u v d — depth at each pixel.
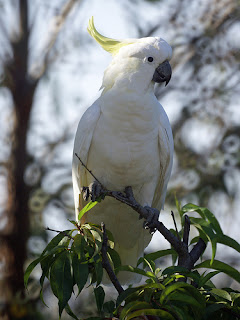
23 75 15.78
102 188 7.50
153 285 4.94
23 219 14.48
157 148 7.95
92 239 5.74
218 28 15.95
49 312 12.02
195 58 15.73
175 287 4.89
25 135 15.34
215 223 6.02
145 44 7.54
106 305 5.55
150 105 7.49
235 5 16.06
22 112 15.45
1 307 12.93
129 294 5.07
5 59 15.84
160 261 12.77
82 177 7.96
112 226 8.53
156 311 4.79
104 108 7.50
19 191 14.73
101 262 5.48
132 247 8.80
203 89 15.59
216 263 5.70
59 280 5.25
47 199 14.74
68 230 5.61
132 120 7.41
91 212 8.36
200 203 13.81
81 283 5.22
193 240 6.33
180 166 14.54
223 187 13.88
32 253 13.76
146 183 8.06
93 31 8.02
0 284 13.89
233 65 15.59
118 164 7.61
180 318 4.78
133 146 7.54
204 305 5.07
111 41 7.92
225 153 14.41
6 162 15.11
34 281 12.63
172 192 13.66
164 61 7.60
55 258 5.49
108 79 7.65
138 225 8.48
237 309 5.32
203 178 14.10
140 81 7.44
